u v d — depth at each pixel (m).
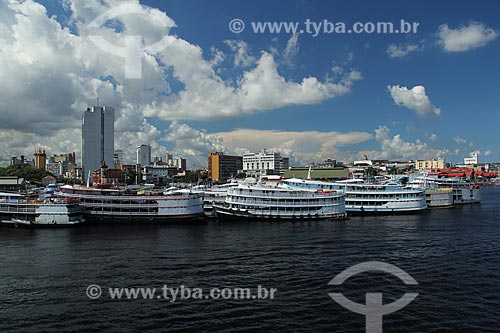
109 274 67.25
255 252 83.56
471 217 144.62
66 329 46.69
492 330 46.47
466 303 54.47
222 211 133.00
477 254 81.31
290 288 60.41
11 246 90.12
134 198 126.12
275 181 168.25
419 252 83.25
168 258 78.25
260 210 131.25
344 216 137.88
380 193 153.50
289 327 47.31
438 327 47.31
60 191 134.88
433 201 178.88
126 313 51.12
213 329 46.75
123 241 96.19
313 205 133.75
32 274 67.19
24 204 117.56
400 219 140.00
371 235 104.44
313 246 89.75
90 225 123.12
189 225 123.94
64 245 91.19
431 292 58.75
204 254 81.75
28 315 50.50
